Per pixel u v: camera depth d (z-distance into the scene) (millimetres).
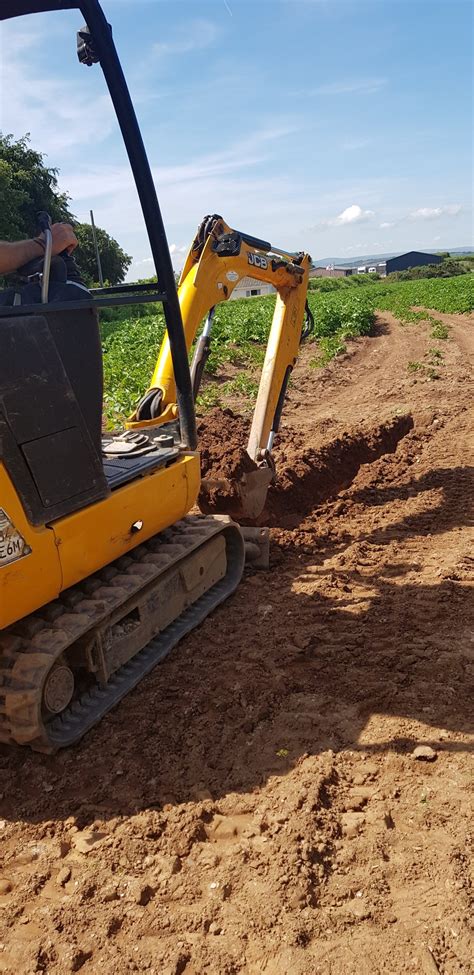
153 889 3164
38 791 3867
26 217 45375
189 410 5426
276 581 6488
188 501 5426
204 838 3494
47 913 3055
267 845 3340
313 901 3020
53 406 3865
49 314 3891
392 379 18891
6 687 3842
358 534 7750
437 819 3451
